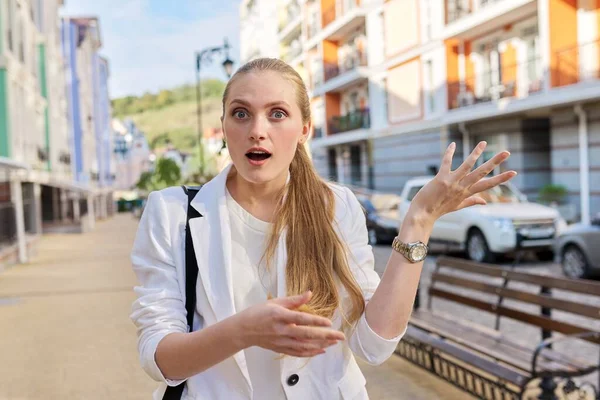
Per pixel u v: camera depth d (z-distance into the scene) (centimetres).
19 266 1446
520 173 1862
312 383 142
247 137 141
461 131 2114
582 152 1614
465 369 428
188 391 139
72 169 3653
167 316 138
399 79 2528
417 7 2348
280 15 4359
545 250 1174
